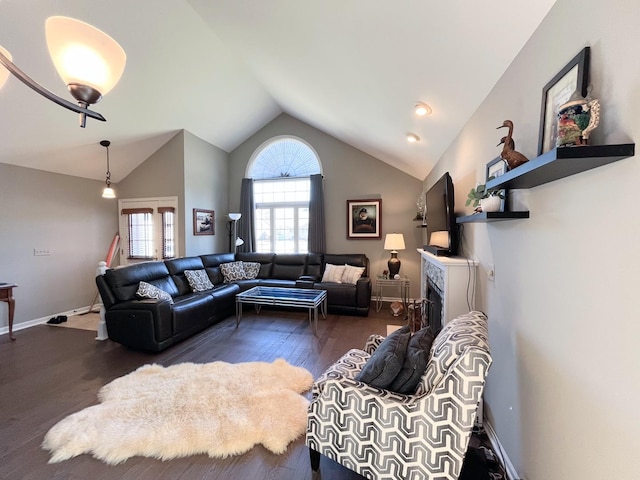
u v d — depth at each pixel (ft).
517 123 4.98
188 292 14.26
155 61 11.46
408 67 6.97
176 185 16.34
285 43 8.98
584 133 2.93
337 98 11.22
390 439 4.58
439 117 8.67
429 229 11.79
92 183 16.34
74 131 12.76
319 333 12.46
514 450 5.07
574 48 3.44
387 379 4.97
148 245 17.10
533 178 3.77
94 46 3.73
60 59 3.70
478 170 7.10
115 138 14.28
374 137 14.01
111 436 5.96
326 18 6.62
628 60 2.65
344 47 7.43
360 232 18.51
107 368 9.18
